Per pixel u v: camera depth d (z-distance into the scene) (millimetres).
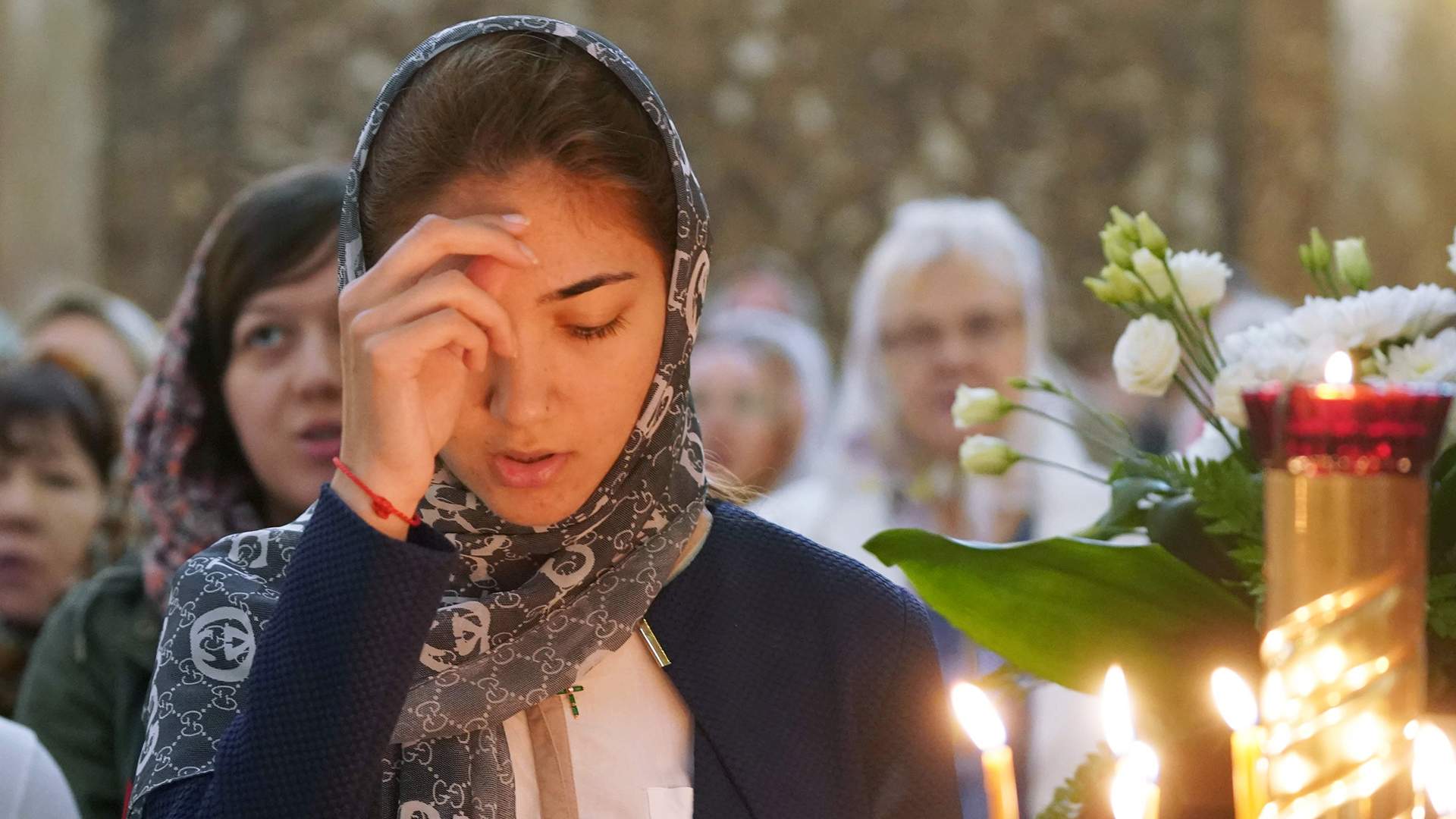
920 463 5398
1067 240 15273
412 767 2160
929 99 15414
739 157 15305
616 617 2229
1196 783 2273
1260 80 15203
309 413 3590
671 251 2229
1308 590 1546
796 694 2262
